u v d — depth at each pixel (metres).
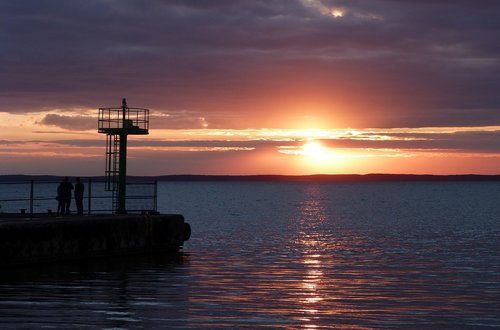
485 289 21.23
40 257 24.92
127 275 23.42
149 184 32.78
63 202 30.02
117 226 28.44
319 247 36.97
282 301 18.64
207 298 18.97
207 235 46.34
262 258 30.34
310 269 26.19
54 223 25.44
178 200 141.75
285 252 33.62
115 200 32.31
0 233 23.41
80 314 16.52
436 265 28.00
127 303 18.03
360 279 23.34
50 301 18.19
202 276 23.52
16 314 16.44
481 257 31.64
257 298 19.06
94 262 26.83
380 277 23.94
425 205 110.38
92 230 27.14
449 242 40.97
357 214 80.69
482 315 17.05
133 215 30.44
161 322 15.78
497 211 87.25
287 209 95.69
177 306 17.72
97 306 17.56
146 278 22.80
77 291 19.86
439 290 20.94
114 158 32.03
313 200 140.00
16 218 27.69
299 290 20.61
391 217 73.56
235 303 18.23
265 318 16.36
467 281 23.06
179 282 21.97
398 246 37.97
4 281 21.58
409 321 16.28
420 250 35.41
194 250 34.00
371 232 50.59
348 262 29.00
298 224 60.81
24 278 22.25
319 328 15.44
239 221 65.56
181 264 27.08
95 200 82.06
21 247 24.12
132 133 31.83
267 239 42.91
